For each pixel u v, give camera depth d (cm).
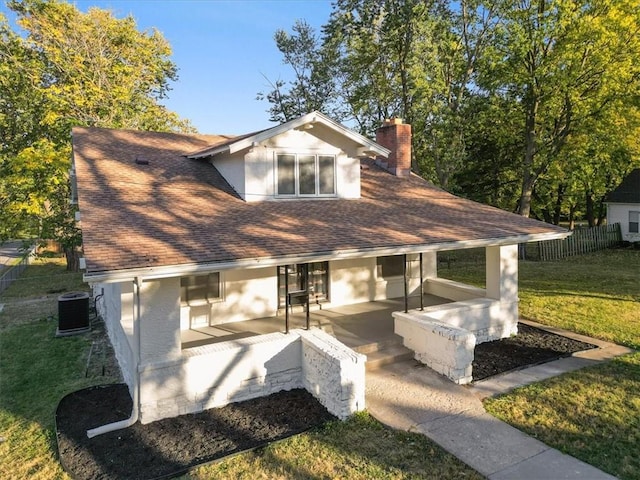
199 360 755
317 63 3425
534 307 1425
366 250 857
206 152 1188
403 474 571
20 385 896
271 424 709
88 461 610
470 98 2650
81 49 2288
